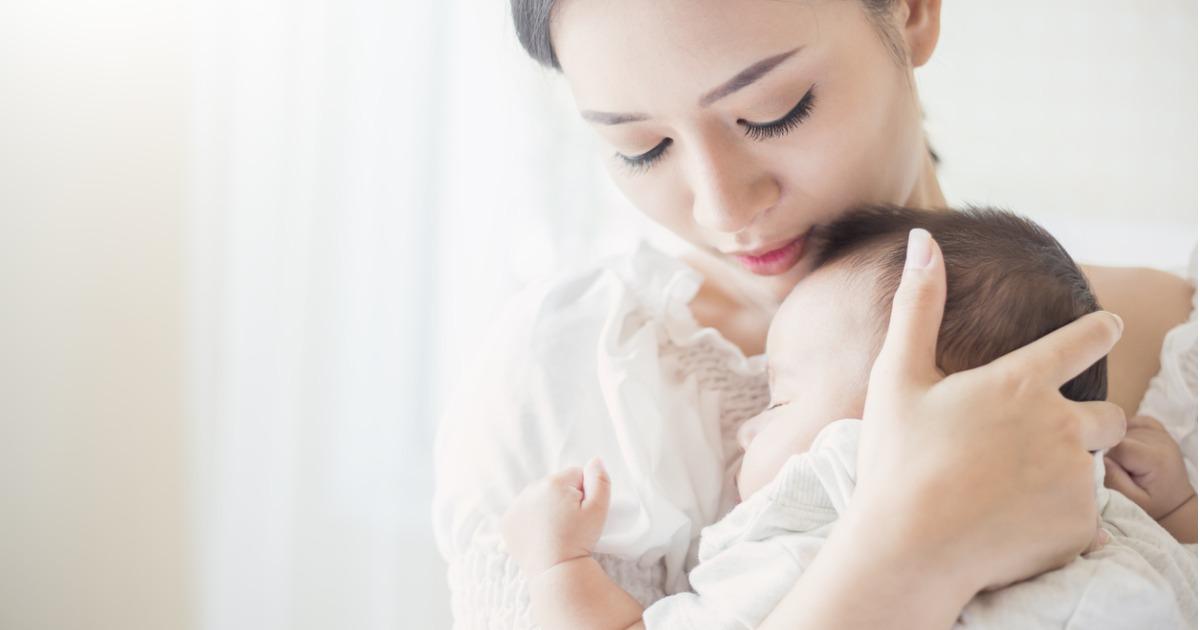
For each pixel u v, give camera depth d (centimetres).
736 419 91
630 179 83
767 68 70
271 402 146
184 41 158
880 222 83
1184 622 66
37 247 168
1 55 168
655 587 82
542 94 126
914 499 61
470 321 131
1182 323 98
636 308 91
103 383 166
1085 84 120
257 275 146
